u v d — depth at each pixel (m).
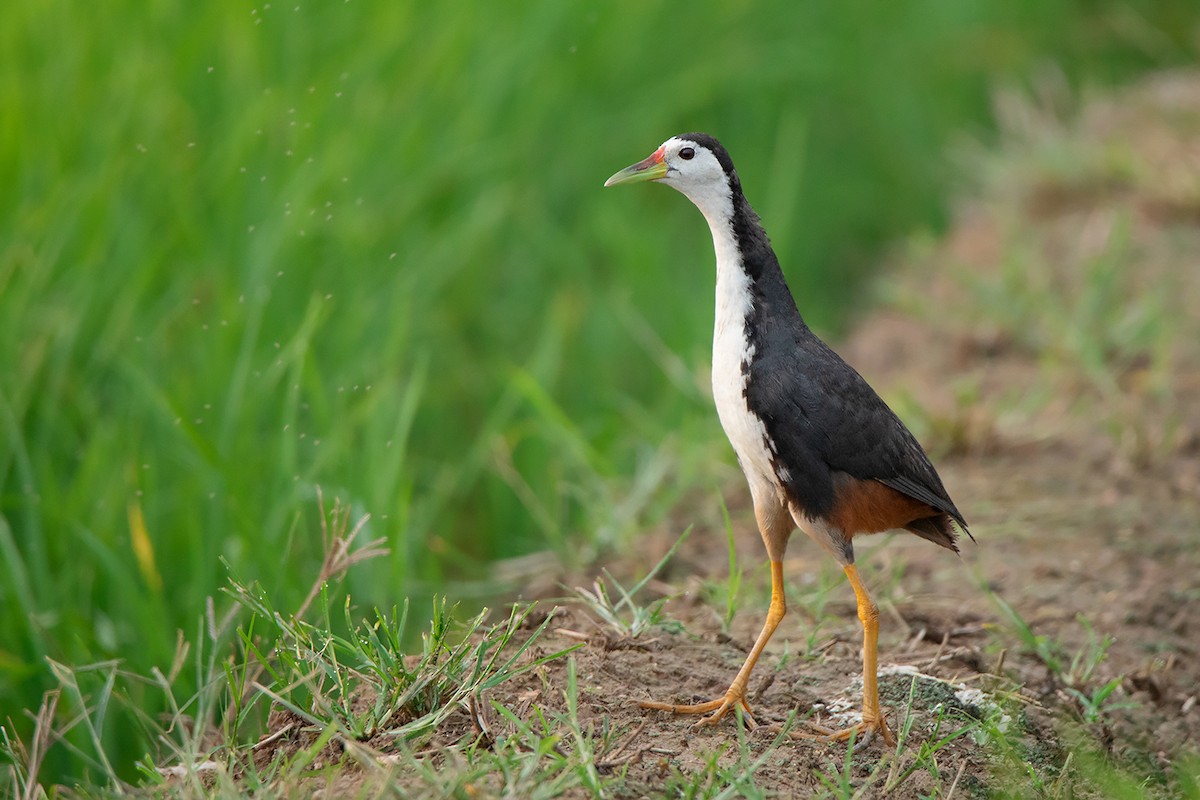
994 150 20.08
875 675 7.44
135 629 9.80
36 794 7.18
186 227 12.06
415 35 15.04
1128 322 14.16
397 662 7.10
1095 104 20.20
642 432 13.89
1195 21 22.97
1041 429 12.71
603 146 16.83
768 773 6.98
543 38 16.06
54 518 10.00
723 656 8.33
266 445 10.92
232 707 7.72
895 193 19.66
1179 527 10.94
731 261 7.77
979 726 7.61
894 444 7.66
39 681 9.31
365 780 6.50
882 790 6.93
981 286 15.23
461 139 14.76
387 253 13.46
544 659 7.19
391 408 12.04
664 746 7.11
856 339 16.08
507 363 14.05
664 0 18.22
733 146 18.36
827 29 20.30
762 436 7.59
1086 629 9.40
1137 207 17.28
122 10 13.02
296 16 13.88
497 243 15.66
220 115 13.31
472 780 6.36
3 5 12.41
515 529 13.03
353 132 13.45
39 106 12.06
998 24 22.34
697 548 11.09
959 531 10.95
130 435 10.70
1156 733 8.45
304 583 9.68
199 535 9.98
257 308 10.83
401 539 9.79
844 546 7.65
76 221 11.44
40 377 10.82
